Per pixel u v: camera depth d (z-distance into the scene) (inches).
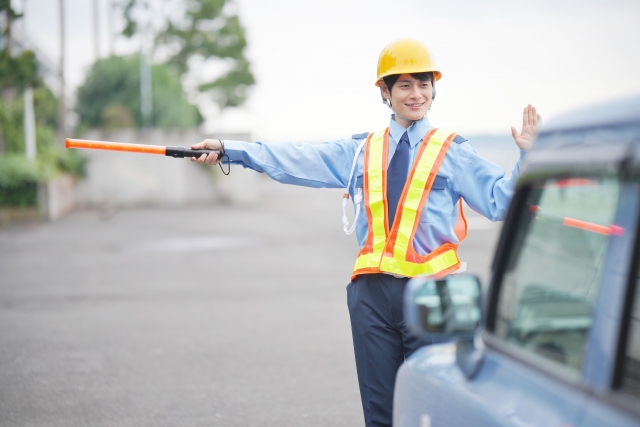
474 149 130.0
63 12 1052.5
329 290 394.3
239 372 242.4
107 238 652.7
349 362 254.1
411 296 81.0
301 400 214.7
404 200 128.3
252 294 382.6
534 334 75.4
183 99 1465.3
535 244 76.5
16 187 842.8
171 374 240.4
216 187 1093.8
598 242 69.1
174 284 414.0
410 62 130.0
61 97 1074.1
